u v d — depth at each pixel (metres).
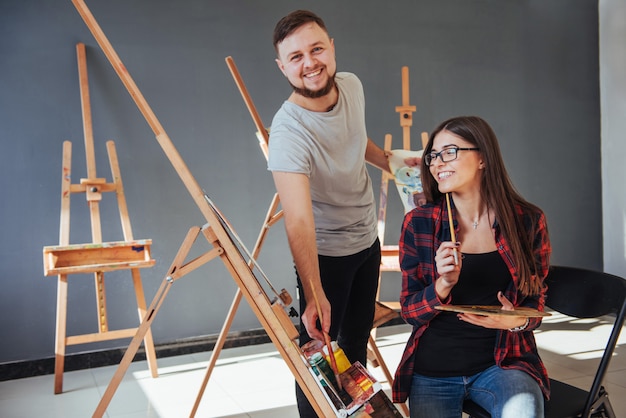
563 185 5.34
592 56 5.39
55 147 4.05
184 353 4.32
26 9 3.98
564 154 5.34
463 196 1.92
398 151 3.20
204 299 4.39
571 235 5.37
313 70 2.07
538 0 5.23
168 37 4.29
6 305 3.95
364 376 1.66
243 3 4.45
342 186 2.29
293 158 2.11
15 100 3.96
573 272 2.08
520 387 1.72
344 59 4.71
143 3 4.23
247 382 3.68
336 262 2.34
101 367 4.11
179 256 2.51
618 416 2.93
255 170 4.50
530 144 5.24
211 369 2.99
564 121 5.33
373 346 3.10
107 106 4.17
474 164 1.87
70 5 4.06
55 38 4.04
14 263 3.96
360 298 2.46
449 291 1.80
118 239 4.18
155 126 1.61
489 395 1.77
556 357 3.88
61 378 3.62
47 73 4.03
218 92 4.41
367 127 4.79
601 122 5.43
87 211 4.11
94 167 3.94
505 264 1.88
